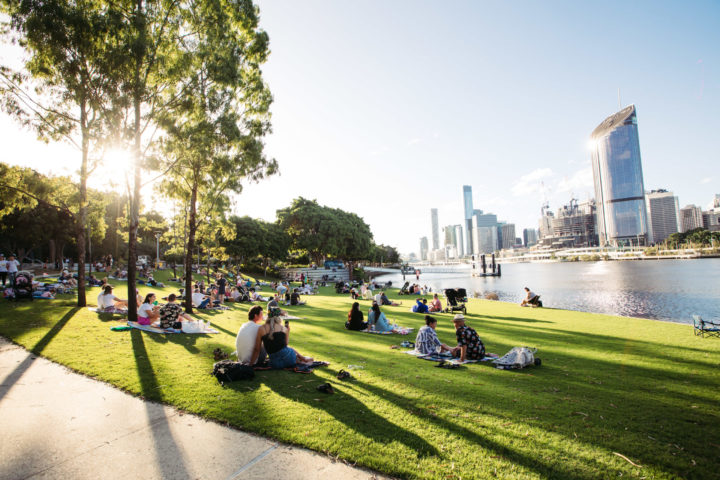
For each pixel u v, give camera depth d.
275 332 7.57
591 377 7.46
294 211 77.81
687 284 53.12
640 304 33.28
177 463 3.90
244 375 6.67
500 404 5.73
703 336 12.50
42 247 57.16
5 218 34.00
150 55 12.29
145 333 10.60
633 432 4.84
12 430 4.64
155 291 25.70
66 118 13.26
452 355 9.04
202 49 13.27
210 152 14.23
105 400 5.62
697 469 3.95
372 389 6.32
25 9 10.45
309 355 8.94
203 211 21.02
